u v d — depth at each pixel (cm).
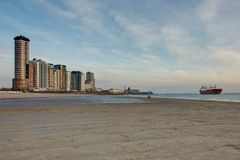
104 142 707
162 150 605
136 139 750
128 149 618
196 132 880
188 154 566
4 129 973
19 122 1206
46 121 1245
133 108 2316
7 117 1462
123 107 2491
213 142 698
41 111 1950
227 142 697
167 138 763
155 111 1923
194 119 1318
